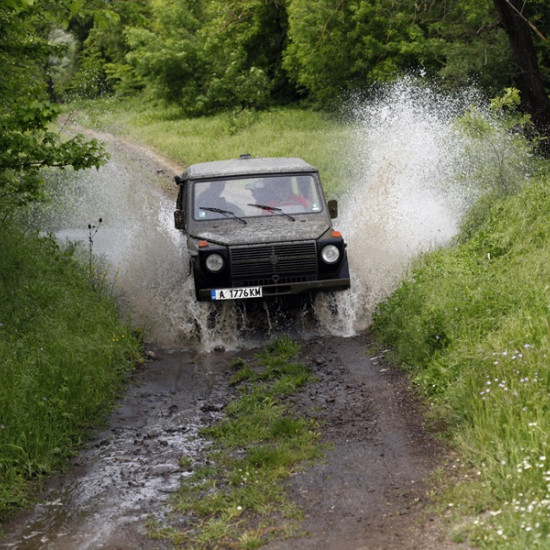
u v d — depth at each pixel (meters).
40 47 15.37
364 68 39.75
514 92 18.98
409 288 12.34
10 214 15.54
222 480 7.61
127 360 11.72
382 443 8.03
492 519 5.88
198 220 13.31
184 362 11.86
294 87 52.66
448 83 30.98
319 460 7.77
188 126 45.25
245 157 15.23
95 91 56.25
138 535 6.65
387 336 11.45
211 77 51.53
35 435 8.32
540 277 11.04
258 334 12.81
